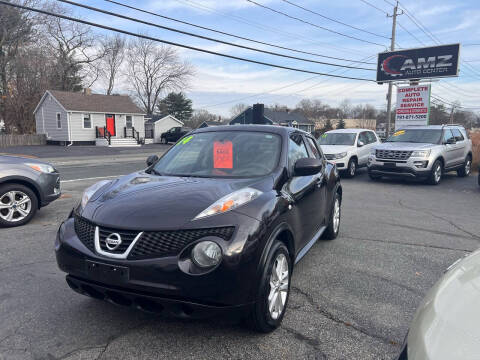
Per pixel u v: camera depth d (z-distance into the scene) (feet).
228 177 11.57
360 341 9.55
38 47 133.39
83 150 93.09
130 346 9.20
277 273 9.94
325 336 9.77
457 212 25.84
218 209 9.09
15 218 20.22
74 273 9.28
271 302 9.66
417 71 86.53
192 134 14.74
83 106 114.52
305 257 16.02
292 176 12.34
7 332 9.79
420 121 76.38
